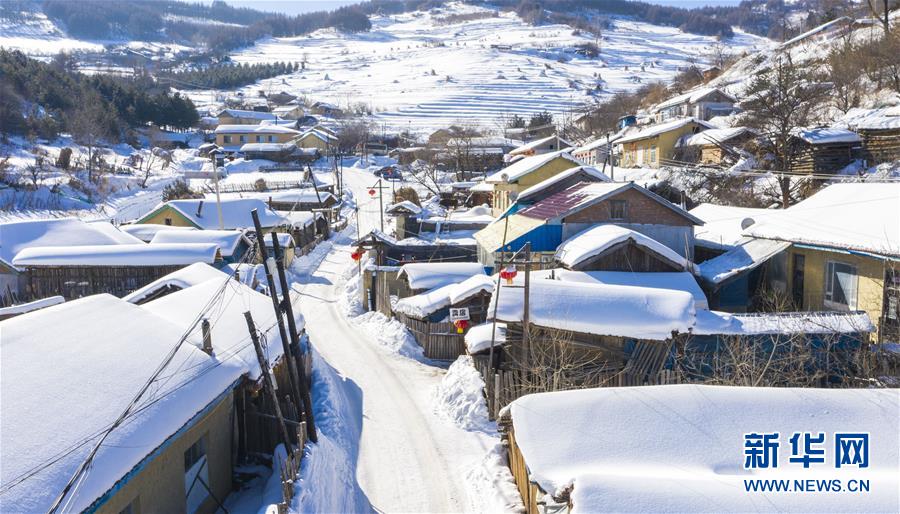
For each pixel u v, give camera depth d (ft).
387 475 47.75
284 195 191.62
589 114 306.76
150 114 354.54
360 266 116.06
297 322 61.72
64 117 285.02
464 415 56.70
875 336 55.62
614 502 26.50
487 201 184.75
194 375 38.70
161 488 34.32
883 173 105.91
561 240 80.64
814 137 120.16
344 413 58.34
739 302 71.77
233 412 46.11
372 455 50.98
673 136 166.81
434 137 316.19
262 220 145.69
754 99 152.15
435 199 197.06
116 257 94.17
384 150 342.85
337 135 354.74
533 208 92.22
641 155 179.63
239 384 44.01
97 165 241.14
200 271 73.87
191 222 140.26
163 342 40.91
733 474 30.42
